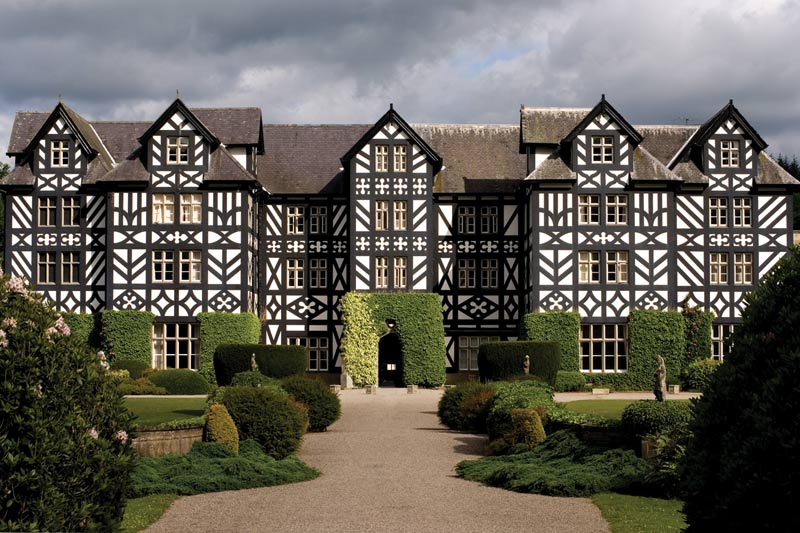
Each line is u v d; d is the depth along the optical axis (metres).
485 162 43.97
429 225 40.06
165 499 15.00
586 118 38.69
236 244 38.72
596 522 13.33
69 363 9.64
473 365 42.41
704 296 40.06
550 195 38.53
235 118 42.22
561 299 38.22
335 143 45.09
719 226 40.19
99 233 40.09
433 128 45.31
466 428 24.75
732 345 9.38
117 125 43.81
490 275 42.72
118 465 9.80
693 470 9.06
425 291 39.88
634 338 37.84
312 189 43.22
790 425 8.24
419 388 39.16
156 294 38.59
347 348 39.25
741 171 40.31
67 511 9.06
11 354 9.13
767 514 8.28
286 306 42.84
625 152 38.66
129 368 36.88
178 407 27.27
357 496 15.55
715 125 40.28
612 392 36.81
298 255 43.03
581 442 18.47
